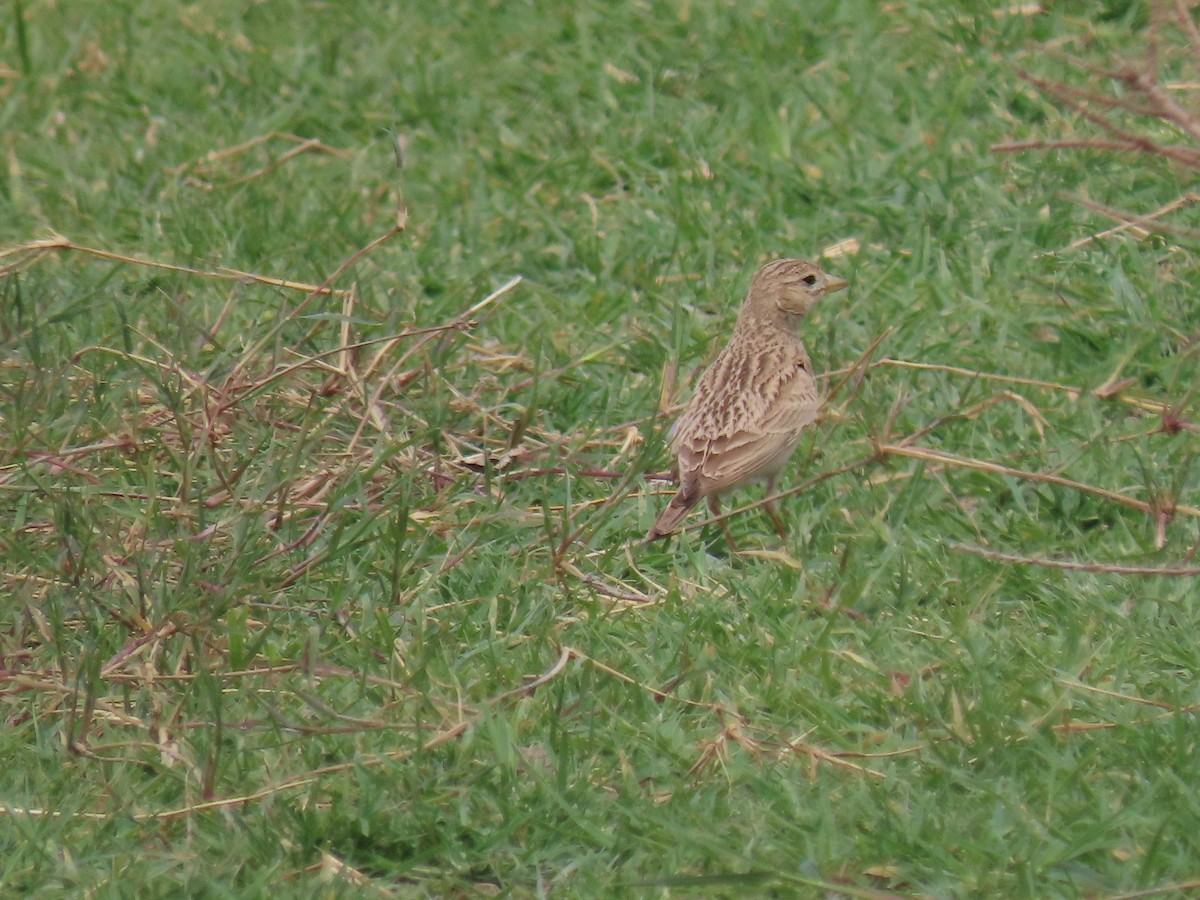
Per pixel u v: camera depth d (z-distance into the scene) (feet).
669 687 32.86
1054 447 40.37
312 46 62.13
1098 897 27.30
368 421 40.45
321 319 41.32
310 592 35.83
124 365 41.37
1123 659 33.04
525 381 43.19
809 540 37.40
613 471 39.65
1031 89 55.01
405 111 57.72
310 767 30.81
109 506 37.29
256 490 37.17
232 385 39.29
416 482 38.68
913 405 42.01
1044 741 30.53
